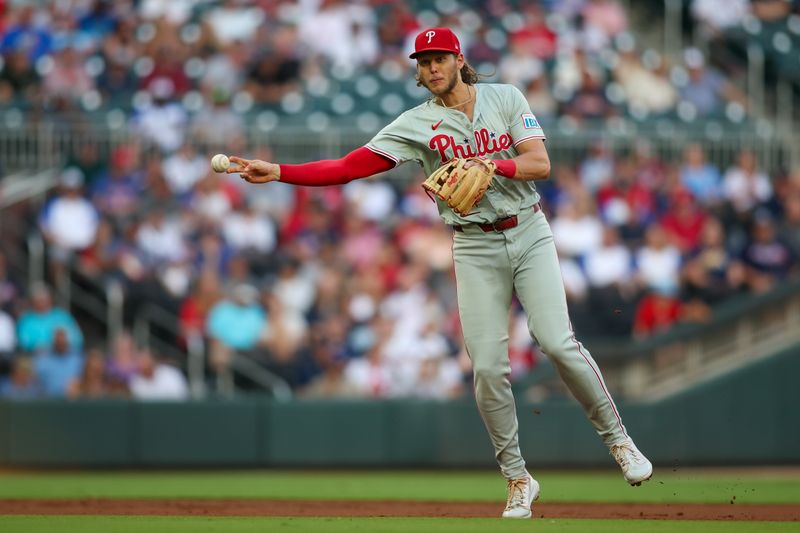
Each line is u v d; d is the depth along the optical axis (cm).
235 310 4116
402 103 5062
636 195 4662
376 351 4138
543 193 4672
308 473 3856
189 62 5053
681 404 4031
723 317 4125
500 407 1752
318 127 4778
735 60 5709
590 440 3969
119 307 4097
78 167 4450
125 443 3794
